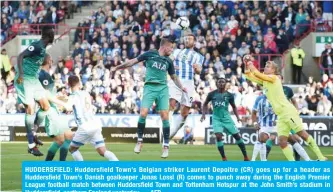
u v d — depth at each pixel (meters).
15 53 85.81
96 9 89.69
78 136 36.41
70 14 89.19
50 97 37.34
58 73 75.56
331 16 82.38
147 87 39.31
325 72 77.44
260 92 66.56
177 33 78.31
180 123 45.66
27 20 88.12
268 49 77.88
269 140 44.75
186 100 44.84
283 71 77.88
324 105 66.12
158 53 39.28
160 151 53.94
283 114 39.09
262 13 79.62
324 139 61.56
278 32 79.38
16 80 37.75
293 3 81.19
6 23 87.75
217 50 76.62
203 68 75.06
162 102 39.47
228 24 79.31
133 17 81.50
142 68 73.69
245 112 65.81
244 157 45.88
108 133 67.12
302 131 39.16
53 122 37.00
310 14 81.69
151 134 66.12
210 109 65.75
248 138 62.47
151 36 78.94
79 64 76.62
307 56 80.69
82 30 83.38
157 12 81.06
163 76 39.25
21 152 52.88
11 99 70.88
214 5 81.12
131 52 77.81
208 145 61.94
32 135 39.22
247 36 78.19
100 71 73.19
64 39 85.12
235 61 75.25
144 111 39.22
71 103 36.34
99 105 69.00
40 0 88.94
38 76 38.59
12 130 68.50
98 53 78.38
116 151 53.88
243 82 68.06
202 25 79.31
